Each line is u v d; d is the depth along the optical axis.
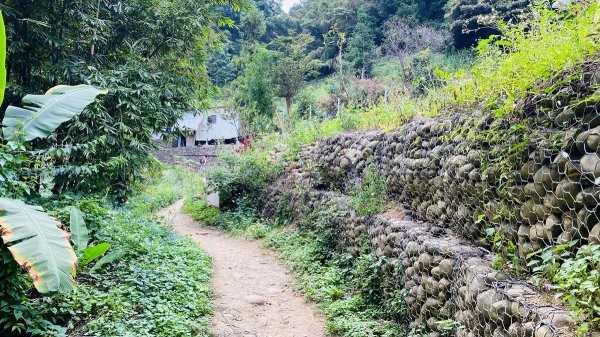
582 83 2.44
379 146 6.67
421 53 14.04
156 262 5.45
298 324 4.70
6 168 4.09
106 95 6.95
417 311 3.96
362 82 16.97
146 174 8.72
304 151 10.10
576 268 1.99
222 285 5.88
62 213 5.25
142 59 8.07
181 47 8.41
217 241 9.12
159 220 8.59
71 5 7.11
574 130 2.37
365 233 5.80
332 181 8.23
